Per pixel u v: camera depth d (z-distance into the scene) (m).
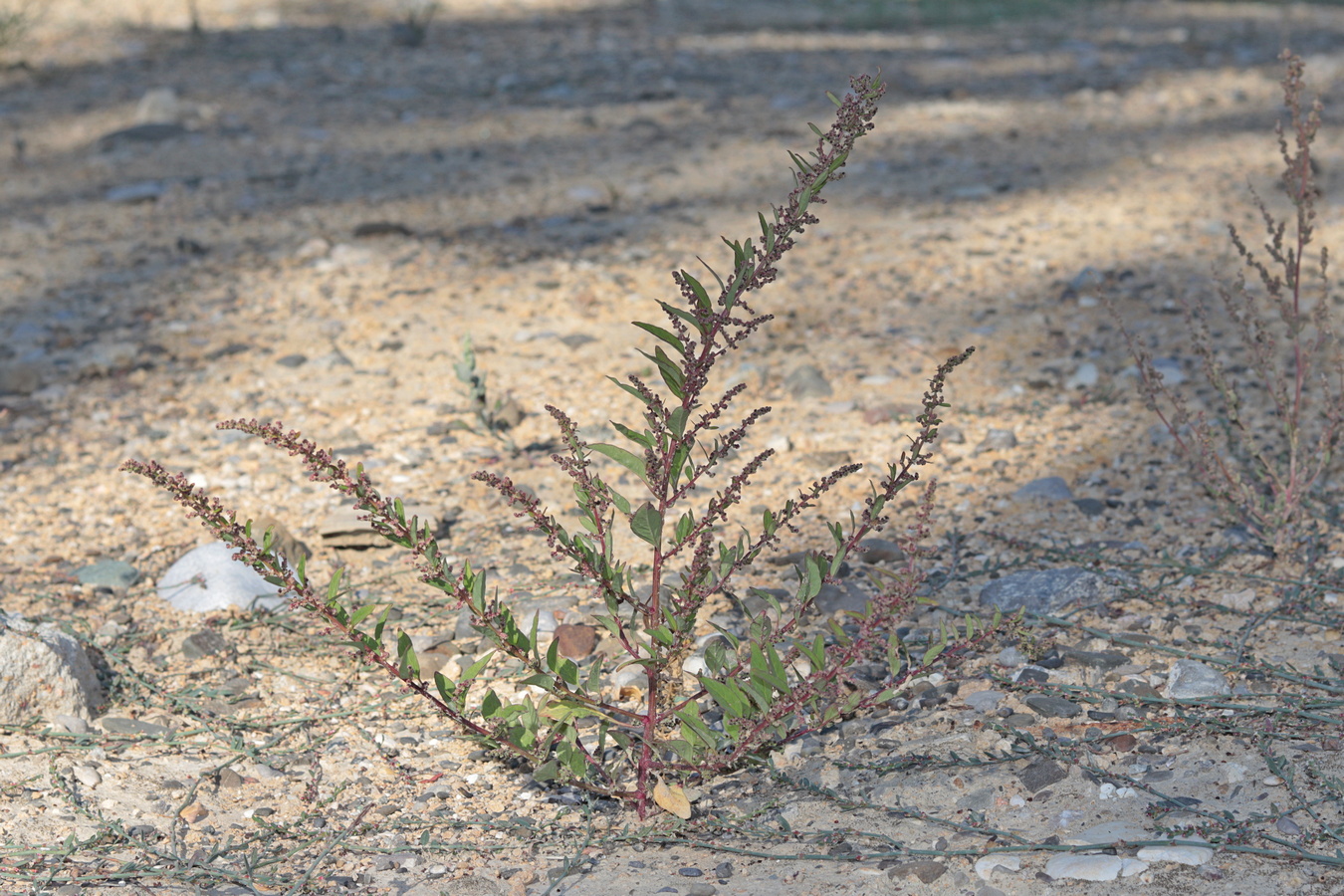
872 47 12.02
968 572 4.23
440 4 13.16
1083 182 8.09
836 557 3.12
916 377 5.72
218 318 6.42
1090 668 3.59
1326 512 4.37
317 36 11.75
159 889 2.86
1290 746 3.11
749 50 11.66
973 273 6.74
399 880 2.90
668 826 3.05
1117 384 5.54
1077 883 2.71
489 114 9.53
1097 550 4.29
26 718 3.52
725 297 2.80
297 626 4.12
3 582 4.31
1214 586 4.00
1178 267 6.67
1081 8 14.48
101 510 4.85
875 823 3.02
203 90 10.02
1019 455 5.03
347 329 6.30
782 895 2.77
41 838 3.03
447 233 7.37
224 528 2.84
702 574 3.02
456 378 5.81
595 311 6.41
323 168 8.43
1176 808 2.91
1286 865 2.68
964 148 8.87
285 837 3.08
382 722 3.62
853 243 7.21
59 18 12.07
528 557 4.46
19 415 5.57
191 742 3.51
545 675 3.02
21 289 6.74
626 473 5.05
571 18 12.78
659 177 8.18
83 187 8.14
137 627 4.09
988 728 3.34
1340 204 7.50
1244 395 5.36
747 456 5.14
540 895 2.81
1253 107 9.85
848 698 3.09
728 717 3.10
